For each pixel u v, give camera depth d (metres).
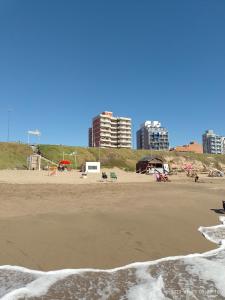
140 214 17.91
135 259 10.25
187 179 70.81
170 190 35.56
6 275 8.60
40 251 10.79
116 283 8.20
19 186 36.50
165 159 158.25
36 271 8.95
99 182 52.28
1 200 22.53
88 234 13.15
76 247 11.35
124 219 16.34
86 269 9.22
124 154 154.38
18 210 18.27
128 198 25.81
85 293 7.58
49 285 8.02
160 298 7.34
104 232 13.55
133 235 13.21
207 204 22.92
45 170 85.44
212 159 172.50
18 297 7.29
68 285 8.04
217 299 7.29
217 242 12.49
